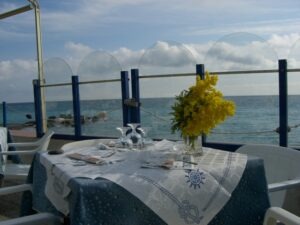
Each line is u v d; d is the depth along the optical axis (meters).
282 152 2.52
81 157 2.25
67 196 1.82
